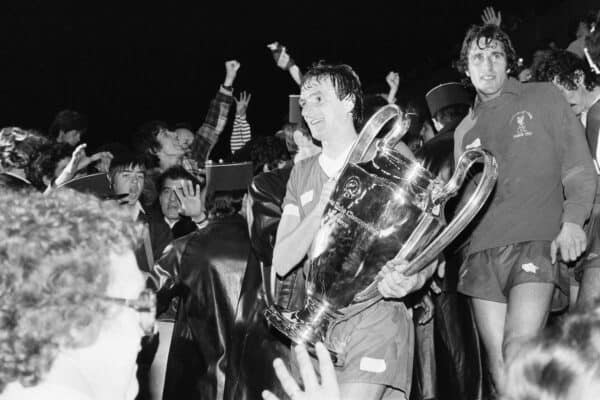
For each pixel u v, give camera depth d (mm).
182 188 5203
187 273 4445
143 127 6305
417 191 3201
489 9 5707
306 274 3412
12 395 1402
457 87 4688
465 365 4230
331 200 3262
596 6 6805
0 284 1393
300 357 1555
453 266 4250
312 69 3459
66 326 1396
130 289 1522
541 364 1091
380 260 3197
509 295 3637
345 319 3229
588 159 3631
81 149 4641
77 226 1451
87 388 1449
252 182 4113
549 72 4305
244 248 4426
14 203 1493
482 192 3078
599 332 1098
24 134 4465
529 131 3680
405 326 3285
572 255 3516
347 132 3418
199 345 4457
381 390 3193
